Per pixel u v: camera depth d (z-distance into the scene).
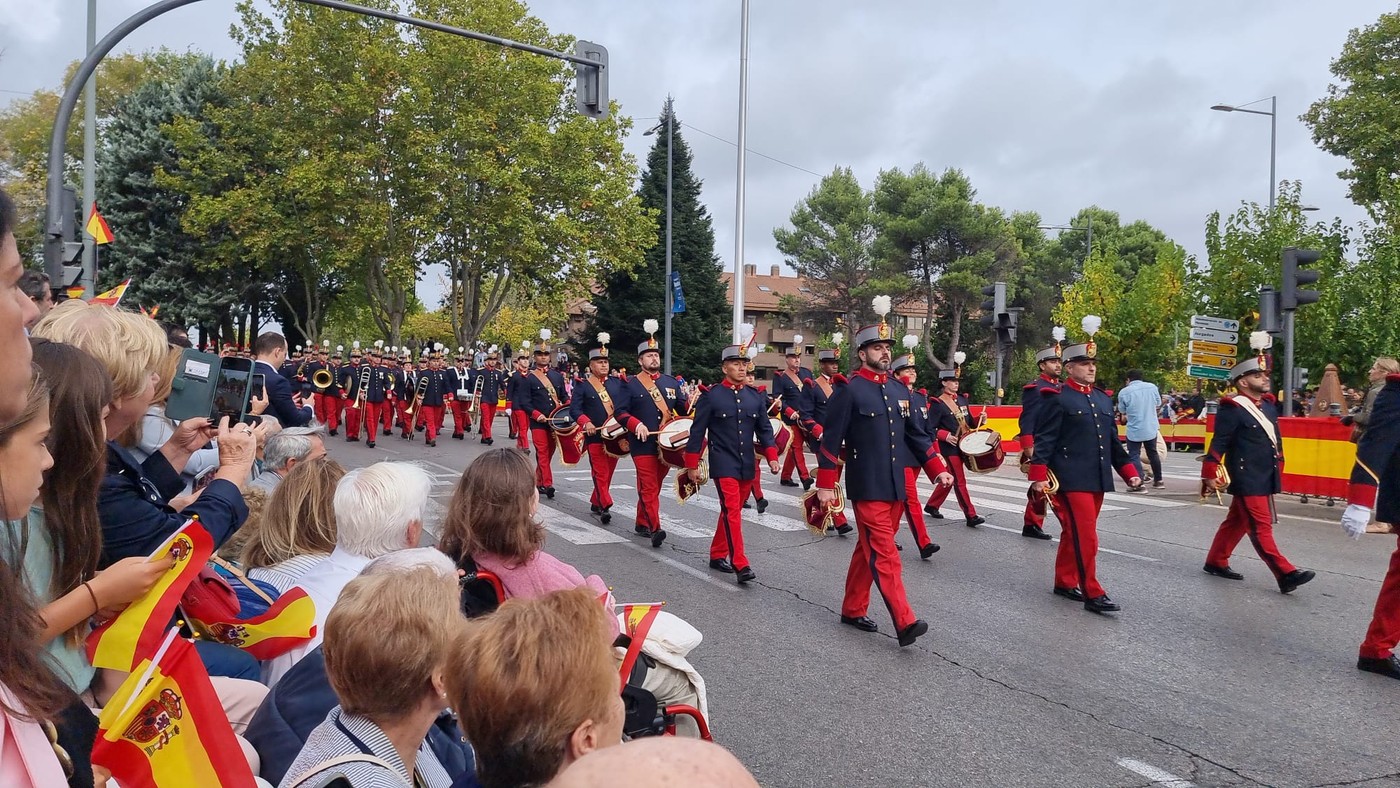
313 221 35.00
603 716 2.11
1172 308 33.00
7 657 1.53
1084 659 6.42
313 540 3.73
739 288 18.80
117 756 2.08
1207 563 9.16
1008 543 10.84
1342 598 8.18
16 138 36.91
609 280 45.12
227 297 38.72
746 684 5.82
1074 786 4.45
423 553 2.87
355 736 2.27
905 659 6.38
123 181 37.62
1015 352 53.62
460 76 34.38
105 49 10.63
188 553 2.52
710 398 9.06
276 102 36.69
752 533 11.18
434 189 34.28
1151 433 16.12
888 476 6.82
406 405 24.92
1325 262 23.89
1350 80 34.59
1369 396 12.57
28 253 23.33
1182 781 4.52
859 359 7.28
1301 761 4.77
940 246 51.34
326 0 11.59
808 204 56.16
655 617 3.36
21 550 1.84
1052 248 59.69
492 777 2.06
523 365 18.27
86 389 2.39
